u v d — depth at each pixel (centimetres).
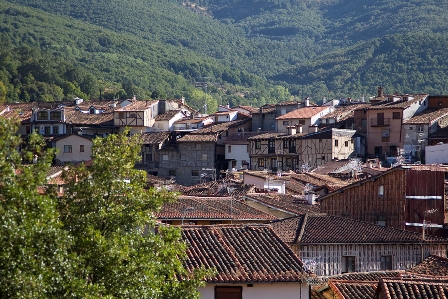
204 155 17475
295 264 5353
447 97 16112
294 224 6831
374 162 13950
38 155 4075
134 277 3969
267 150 16562
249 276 5169
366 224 6888
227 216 7406
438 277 5231
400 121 15775
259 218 7469
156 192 4319
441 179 7694
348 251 6588
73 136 17250
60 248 3716
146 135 18125
